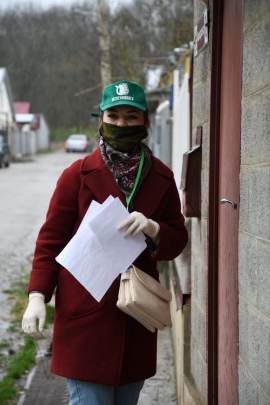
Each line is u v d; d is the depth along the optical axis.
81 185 2.74
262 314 2.18
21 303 6.89
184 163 3.54
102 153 2.75
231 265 2.75
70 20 48.59
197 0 3.70
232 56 2.79
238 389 2.58
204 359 3.25
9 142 45.19
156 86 18.34
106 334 2.65
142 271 2.70
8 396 4.42
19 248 10.40
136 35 15.52
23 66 65.50
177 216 2.89
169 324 2.69
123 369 2.68
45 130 62.25
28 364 5.03
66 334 2.69
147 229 2.62
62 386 4.66
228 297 2.81
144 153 2.78
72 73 55.41
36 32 63.50
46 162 40.78
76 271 2.59
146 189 2.77
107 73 15.66
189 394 3.46
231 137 2.78
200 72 3.52
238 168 2.63
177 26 13.59
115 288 2.67
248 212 2.37
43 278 2.68
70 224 2.77
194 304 3.62
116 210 2.60
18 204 16.91
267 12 2.12
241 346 2.50
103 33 15.36
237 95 2.67
